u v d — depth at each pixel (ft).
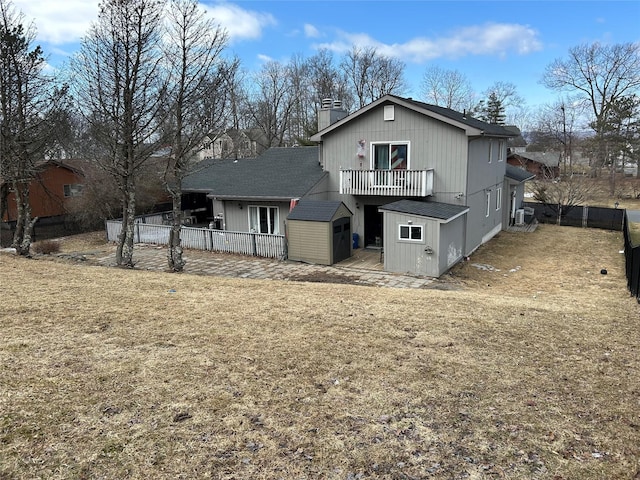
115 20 41.24
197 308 24.73
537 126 198.70
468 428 13.37
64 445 11.68
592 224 80.74
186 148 45.80
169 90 45.47
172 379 15.61
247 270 49.47
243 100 145.59
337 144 61.31
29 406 13.34
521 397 15.35
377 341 20.06
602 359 18.92
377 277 46.60
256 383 15.62
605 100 161.27
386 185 56.39
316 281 44.86
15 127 51.01
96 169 72.33
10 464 10.80
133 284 31.40
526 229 78.23
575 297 38.58
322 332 21.06
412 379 16.39
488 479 11.12
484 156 61.98
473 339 20.86
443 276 47.44
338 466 11.43
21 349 17.60
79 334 19.67
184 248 62.03
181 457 11.50
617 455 12.21
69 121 73.77
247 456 11.68
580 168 155.33
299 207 55.06
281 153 76.02
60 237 77.15
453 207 52.31
